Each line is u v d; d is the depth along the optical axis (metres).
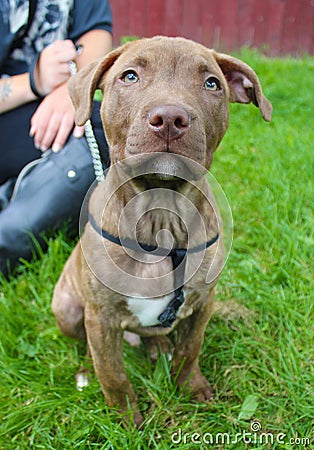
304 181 0.99
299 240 0.83
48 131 0.83
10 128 0.87
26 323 0.73
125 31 2.43
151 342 0.69
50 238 0.82
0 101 0.84
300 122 1.32
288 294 0.74
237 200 0.93
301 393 0.63
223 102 0.55
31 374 0.66
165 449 0.56
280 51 2.49
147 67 0.52
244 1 2.42
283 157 1.07
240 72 0.60
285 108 1.42
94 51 0.88
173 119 0.46
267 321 0.71
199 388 0.64
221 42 2.47
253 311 0.73
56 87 0.84
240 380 0.65
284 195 0.91
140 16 2.41
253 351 0.68
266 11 2.44
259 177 0.98
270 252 0.81
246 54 2.09
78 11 0.91
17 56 0.90
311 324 0.70
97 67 0.58
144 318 0.58
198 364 0.67
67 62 0.83
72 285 0.66
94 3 0.92
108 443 0.57
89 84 0.58
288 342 0.67
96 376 0.64
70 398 0.62
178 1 2.41
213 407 0.62
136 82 0.53
